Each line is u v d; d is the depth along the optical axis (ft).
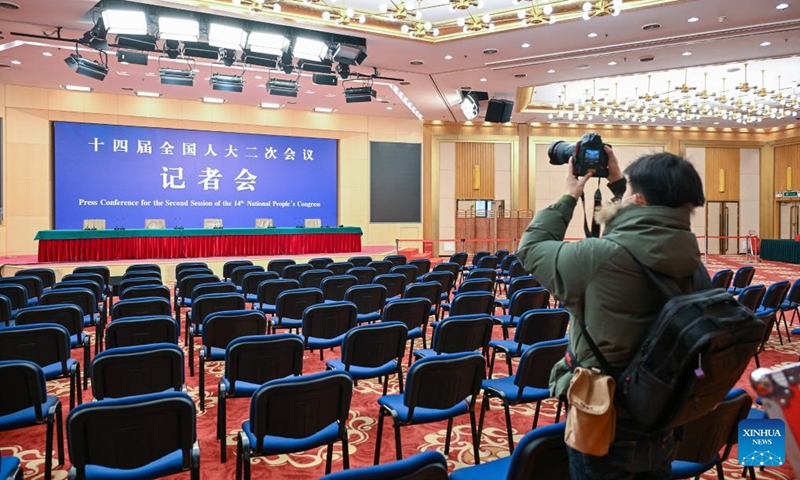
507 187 62.95
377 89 45.44
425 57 36.06
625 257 4.92
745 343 4.65
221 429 11.49
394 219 59.16
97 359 10.26
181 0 26.99
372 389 16.46
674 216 4.99
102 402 7.60
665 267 4.84
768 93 46.57
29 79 42.70
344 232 46.62
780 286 20.77
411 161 59.82
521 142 63.05
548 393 11.73
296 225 55.67
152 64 37.99
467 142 62.28
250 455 8.98
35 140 45.96
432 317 27.20
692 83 48.57
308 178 56.13
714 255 68.28
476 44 33.32
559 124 63.46
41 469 11.11
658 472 5.41
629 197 5.32
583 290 5.13
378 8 31.35
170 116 50.21
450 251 61.87
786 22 29.73
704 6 27.53
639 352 4.78
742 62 38.63
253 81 43.06
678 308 4.58
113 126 48.80
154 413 7.82
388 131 58.85
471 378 10.65
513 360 19.54
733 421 8.30
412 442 12.54
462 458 11.70
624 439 5.03
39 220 46.19
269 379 11.89
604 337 5.01
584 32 31.24
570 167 5.82
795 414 3.88
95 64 32.83
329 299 22.24
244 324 14.65
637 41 32.86
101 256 38.93
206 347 14.43
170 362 10.94
